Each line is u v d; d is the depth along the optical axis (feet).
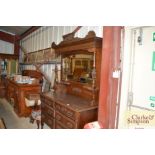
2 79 20.26
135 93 6.49
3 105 16.89
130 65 6.55
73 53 9.57
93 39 7.30
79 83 8.87
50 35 13.71
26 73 19.12
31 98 12.62
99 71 7.83
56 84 11.15
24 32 19.69
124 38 6.65
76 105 7.34
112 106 6.85
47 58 14.08
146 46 6.15
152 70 6.02
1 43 21.17
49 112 8.96
